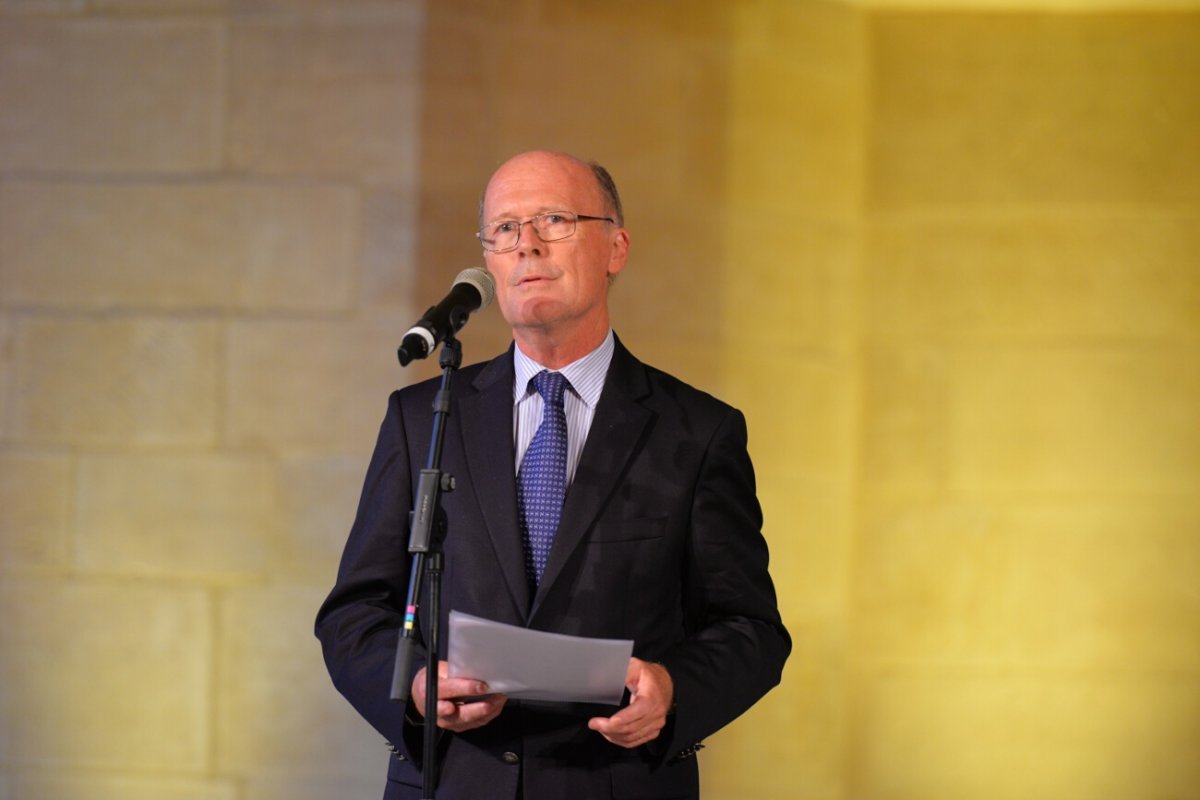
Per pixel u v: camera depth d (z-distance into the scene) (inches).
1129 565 573.9
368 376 536.1
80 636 535.5
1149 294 580.1
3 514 538.3
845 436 582.2
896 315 586.9
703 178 563.5
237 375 538.0
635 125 556.1
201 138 543.2
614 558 298.0
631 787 288.0
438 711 270.7
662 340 552.7
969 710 573.9
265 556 534.6
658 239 555.2
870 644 578.9
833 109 588.1
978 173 587.2
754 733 558.3
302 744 531.8
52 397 539.8
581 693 264.4
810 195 582.2
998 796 570.6
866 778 573.0
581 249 314.3
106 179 543.8
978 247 585.6
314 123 542.0
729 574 309.1
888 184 590.6
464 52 544.1
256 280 539.8
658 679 277.4
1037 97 586.9
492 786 287.0
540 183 316.8
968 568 577.6
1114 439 577.3
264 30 544.4
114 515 537.3
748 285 566.9
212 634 534.6
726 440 316.5
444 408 277.4
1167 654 571.5
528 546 303.1
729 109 569.0
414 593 265.7
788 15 581.3
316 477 534.9
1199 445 574.9
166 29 545.6
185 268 541.3
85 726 534.3
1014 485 578.9
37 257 542.0
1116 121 584.7
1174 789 567.5
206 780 532.4
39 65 546.6
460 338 532.1
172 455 537.6
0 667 535.5
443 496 308.5
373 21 542.3
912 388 584.4
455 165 541.3
